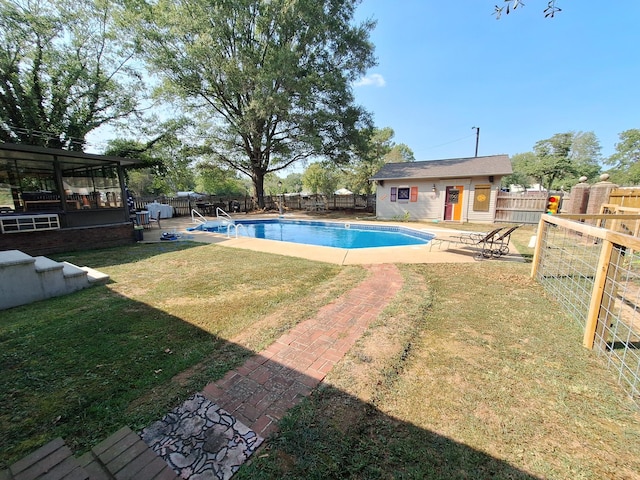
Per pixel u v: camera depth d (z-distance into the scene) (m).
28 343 2.91
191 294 4.29
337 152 18.72
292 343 2.85
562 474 1.53
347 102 17.23
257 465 1.58
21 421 1.91
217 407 2.01
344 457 1.62
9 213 7.11
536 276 4.75
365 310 3.61
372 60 17.78
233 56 15.94
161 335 3.05
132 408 2.01
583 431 1.81
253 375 2.36
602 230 2.71
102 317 3.52
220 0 14.72
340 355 2.63
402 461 1.60
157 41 15.55
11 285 3.89
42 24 13.90
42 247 7.13
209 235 10.27
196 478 1.51
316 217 17.11
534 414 1.94
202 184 38.53
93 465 1.58
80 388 2.23
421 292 4.21
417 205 15.03
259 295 4.20
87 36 15.63
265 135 18.47
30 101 14.95
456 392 2.15
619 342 2.82
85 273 4.63
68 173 8.77
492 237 6.45
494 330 3.08
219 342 2.89
